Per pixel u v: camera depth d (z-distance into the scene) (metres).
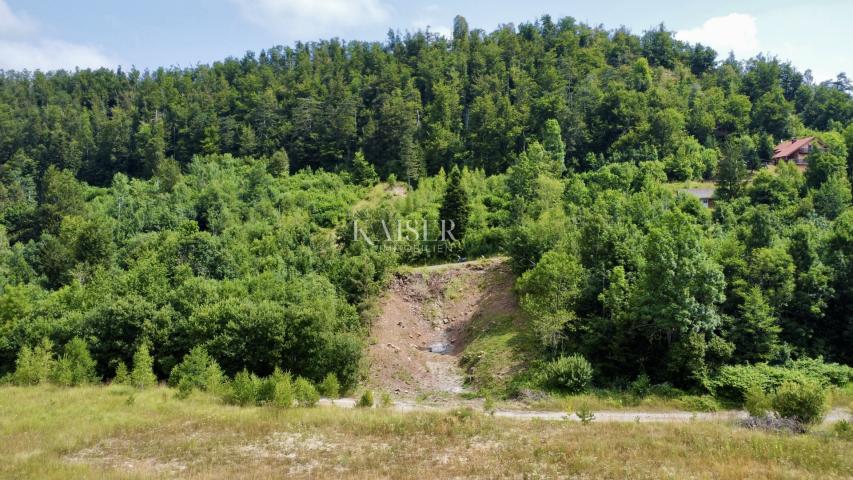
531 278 43.31
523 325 45.81
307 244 67.38
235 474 20.45
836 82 155.00
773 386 33.19
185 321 42.22
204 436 25.52
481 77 133.88
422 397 38.09
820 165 76.94
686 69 144.88
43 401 32.47
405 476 19.86
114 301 44.41
